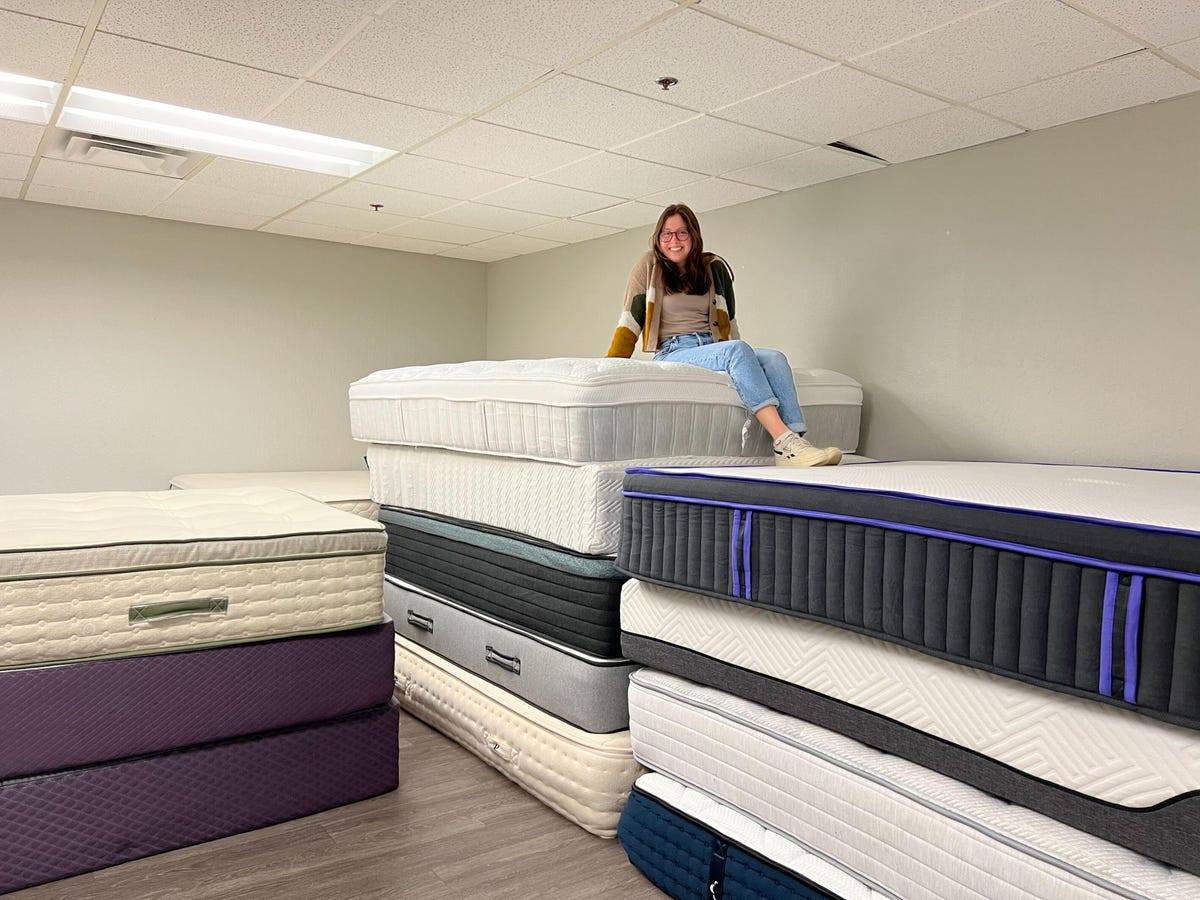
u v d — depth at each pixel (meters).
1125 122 3.15
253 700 2.12
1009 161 3.49
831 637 1.68
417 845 2.10
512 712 2.46
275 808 2.17
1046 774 1.34
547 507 2.43
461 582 2.79
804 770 1.69
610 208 4.90
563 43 2.80
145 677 1.97
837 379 3.78
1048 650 1.31
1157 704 1.19
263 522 2.25
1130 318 3.12
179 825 2.03
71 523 2.14
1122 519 1.28
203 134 3.91
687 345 3.37
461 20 2.65
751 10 2.53
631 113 3.39
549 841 2.15
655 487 2.02
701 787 1.94
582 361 2.45
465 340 6.79
